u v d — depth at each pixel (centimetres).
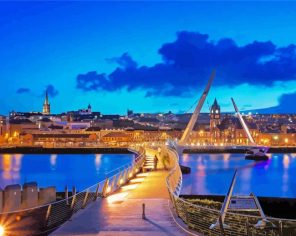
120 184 4197
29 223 2417
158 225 2422
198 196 6862
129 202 3219
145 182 4509
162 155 6731
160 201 3250
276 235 2091
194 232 2205
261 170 16188
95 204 3142
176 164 4878
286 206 6050
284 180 12344
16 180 13075
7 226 2345
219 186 10138
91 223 2498
